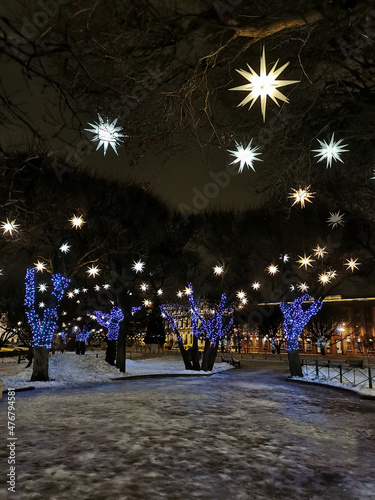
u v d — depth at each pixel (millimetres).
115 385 17203
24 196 12195
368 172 6309
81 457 6117
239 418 9688
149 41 3805
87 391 14711
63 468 5578
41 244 18344
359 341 48625
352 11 2922
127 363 33031
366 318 49188
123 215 20344
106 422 8773
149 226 21844
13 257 20219
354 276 18797
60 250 18062
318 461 6262
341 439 7785
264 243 21375
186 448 6793
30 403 11570
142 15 3523
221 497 4711
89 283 27938
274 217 19531
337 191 9719
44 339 17453
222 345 54031
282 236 19828
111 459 6047
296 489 5035
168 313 26734
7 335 31312
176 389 15734
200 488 4977
